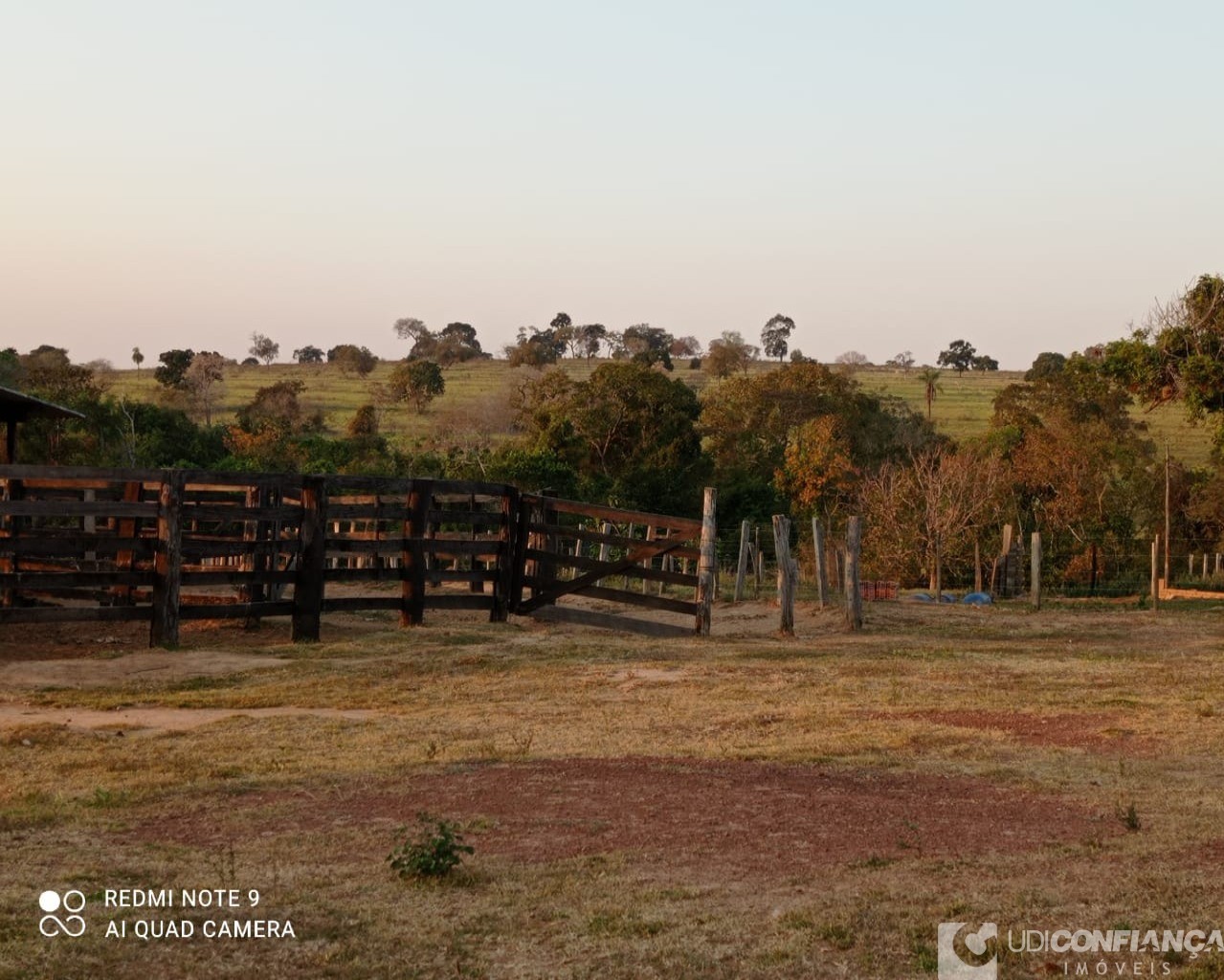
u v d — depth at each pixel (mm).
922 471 40594
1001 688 15500
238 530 25328
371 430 83500
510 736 12352
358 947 6535
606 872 7762
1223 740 12109
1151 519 53906
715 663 17469
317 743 12016
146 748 11719
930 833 8648
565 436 61500
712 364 135125
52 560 21734
